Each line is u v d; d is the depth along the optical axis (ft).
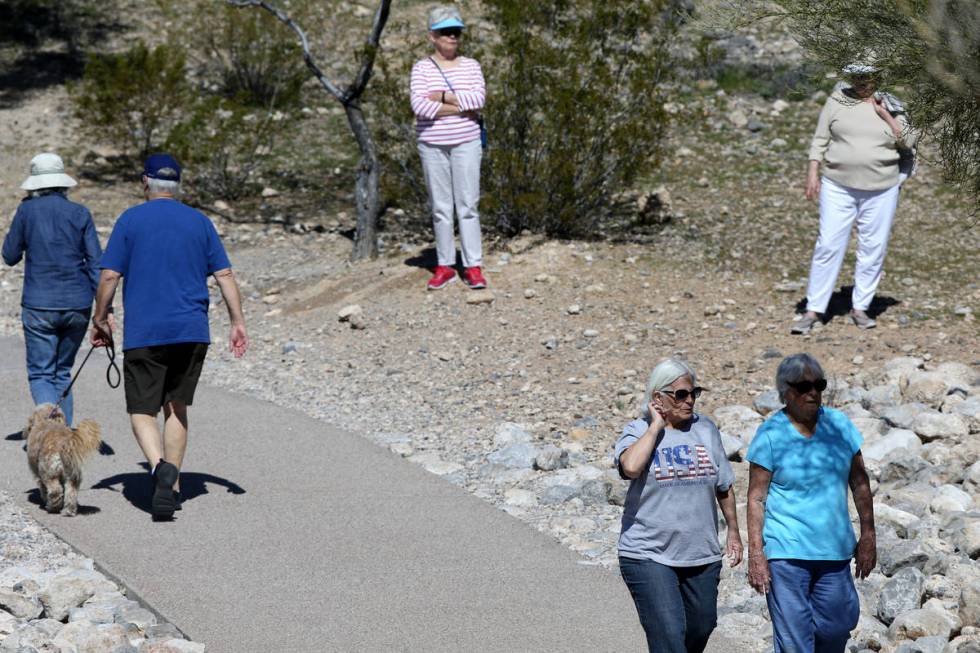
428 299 136.15
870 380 105.19
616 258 144.87
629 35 151.84
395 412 105.81
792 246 148.87
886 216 114.93
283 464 88.94
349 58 228.63
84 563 69.10
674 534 52.01
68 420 90.33
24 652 55.36
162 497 74.23
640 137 149.89
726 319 124.16
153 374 75.46
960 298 127.95
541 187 150.92
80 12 255.70
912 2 55.11
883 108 111.24
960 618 62.23
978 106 57.82
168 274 75.25
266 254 163.63
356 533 75.05
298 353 124.67
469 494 83.46
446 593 65.87
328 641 59.47
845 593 52.95
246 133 192.65
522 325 126.62
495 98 150.41
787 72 208.33
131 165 200.75
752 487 53.52
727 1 65.26
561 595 66.08
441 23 131.44
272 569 68.64
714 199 170.19
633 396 106.63
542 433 99.66
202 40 226.17
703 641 53.88
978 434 93.09
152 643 57.26
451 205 136.05
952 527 73.56
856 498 54.70
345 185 194.80
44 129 210.79
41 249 88.17
